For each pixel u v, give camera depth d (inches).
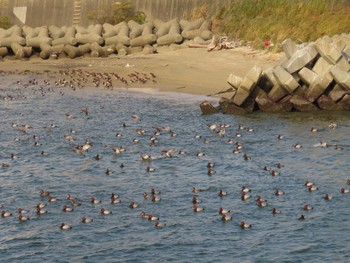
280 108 2495.1
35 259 1403.8
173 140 2162.9
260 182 1788.9
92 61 3590.1
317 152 2028.8
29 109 2605.8
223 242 1466.5
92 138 2193.7
